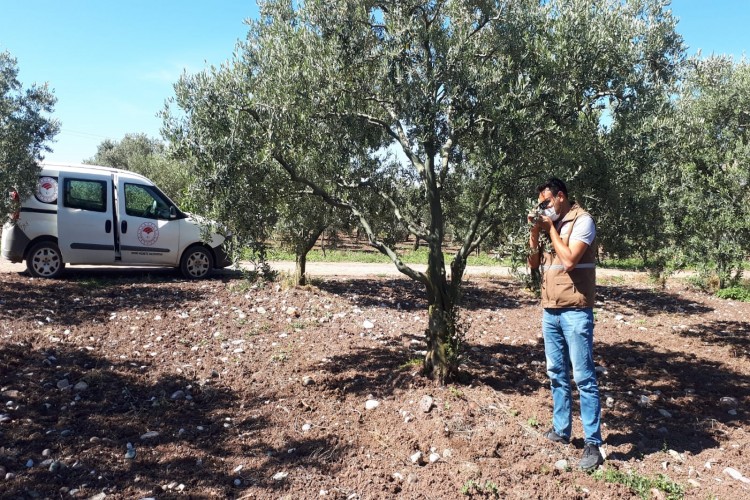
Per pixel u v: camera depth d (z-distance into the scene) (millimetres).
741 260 7684
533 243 4695
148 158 29719
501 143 4801
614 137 5047
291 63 5301
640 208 5508
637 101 5117
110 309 9227
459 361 6062
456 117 5078
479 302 11992
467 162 6102
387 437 4863
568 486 4070
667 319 10961
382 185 6391
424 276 6031
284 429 5031
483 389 5914
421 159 6027
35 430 4770
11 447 4438
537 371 6891
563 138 4965
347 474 4246
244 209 5191
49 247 11359
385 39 5160
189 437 4812
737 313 11805
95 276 11984
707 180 7367
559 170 4926
